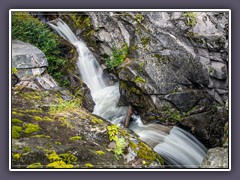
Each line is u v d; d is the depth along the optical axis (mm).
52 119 5422
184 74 8273
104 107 8234
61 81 7930
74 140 4992
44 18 10039
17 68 6586
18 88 6195
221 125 8336
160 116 7949
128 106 8375
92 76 9125
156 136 7457
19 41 7605
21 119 5152
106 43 9516
